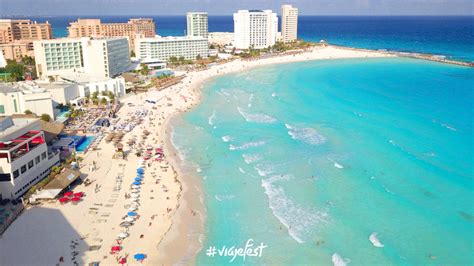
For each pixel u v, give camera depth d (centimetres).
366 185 7838
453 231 6266
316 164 8912
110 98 14312
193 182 8194
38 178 7875
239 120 12519
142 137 10856
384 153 9406
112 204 7125
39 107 11469
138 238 6166
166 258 5734
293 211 6994
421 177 8088
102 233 6241
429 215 6719
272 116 12900
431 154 9244
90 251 5781
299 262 5653
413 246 5928
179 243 6100
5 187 6988
